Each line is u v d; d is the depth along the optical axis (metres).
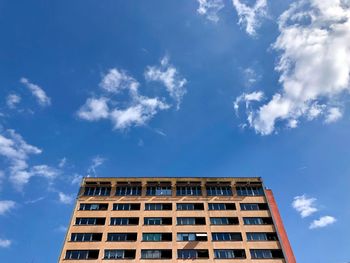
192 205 56.53
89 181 60.25
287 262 47.88
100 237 50.66
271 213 55.16
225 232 51.94
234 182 61.16
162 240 50.41
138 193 58.72
